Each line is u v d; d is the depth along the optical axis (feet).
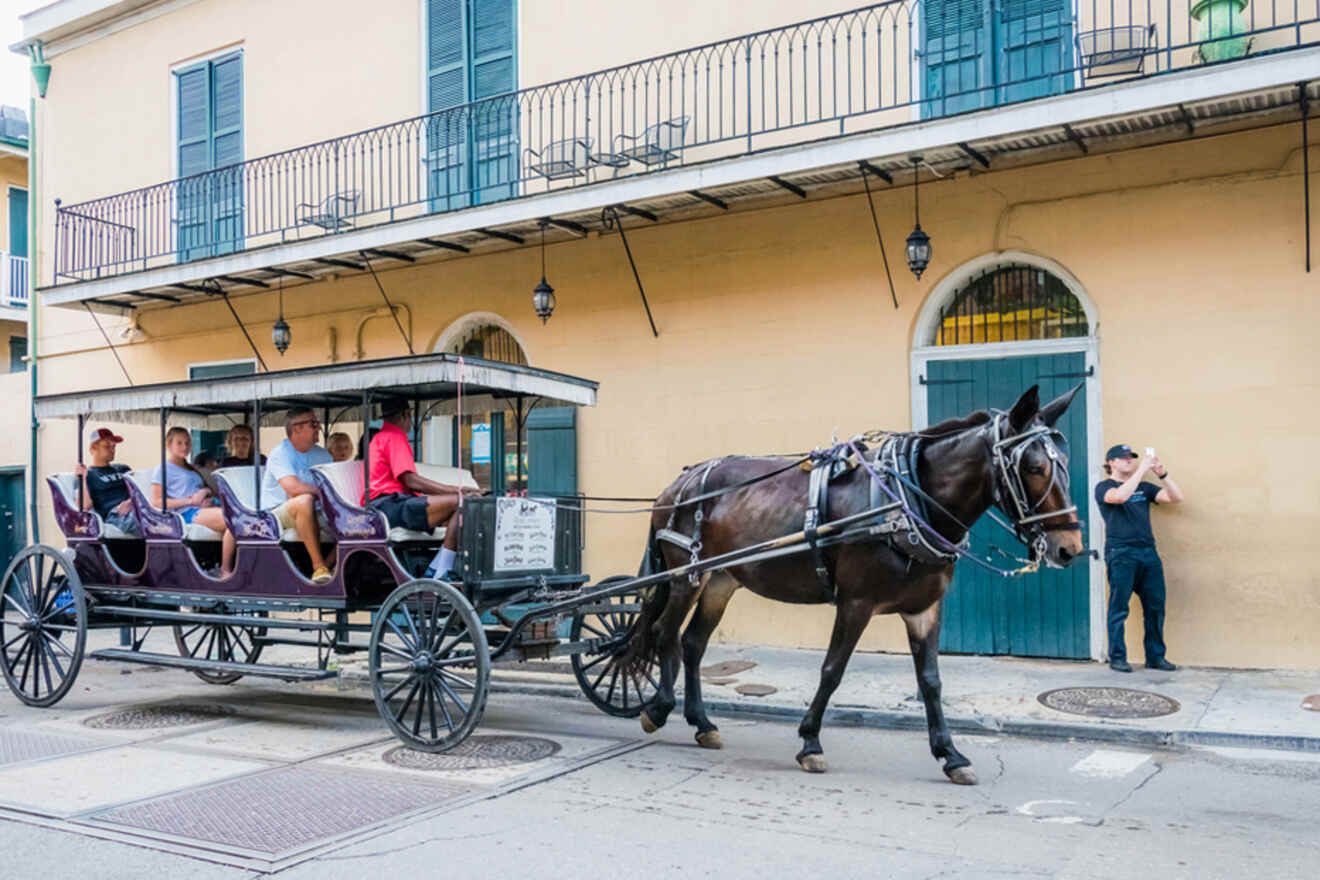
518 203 35.12
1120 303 29.40
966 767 19.36
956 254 31.50
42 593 28.89
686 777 19.98
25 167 66.28
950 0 31.78
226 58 48.26
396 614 23.03
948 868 14.75
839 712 25.23
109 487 29.66
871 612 19.79
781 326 34.27
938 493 19.20
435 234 36.96
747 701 26.55
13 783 19.89
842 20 33.17
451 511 23.08
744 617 34.96
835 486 20.40
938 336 32.58
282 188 46.19
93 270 51.67
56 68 54.08
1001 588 30.94
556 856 15.43
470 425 40.50
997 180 30.94
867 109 32.60
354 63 44.29
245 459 30.71
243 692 30.68
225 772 20.57
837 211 33.30
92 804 18.42
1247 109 26.73
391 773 20.39
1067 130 27.63
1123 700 25.03
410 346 42.32
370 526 23.53
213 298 47.98
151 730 24.82
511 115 39.88
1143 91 25.82
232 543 26.94
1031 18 30.76
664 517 23.77
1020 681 27.53
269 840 16.38
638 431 36.88
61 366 53.67
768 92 34.47
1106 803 18.07
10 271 63.31
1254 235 27.81
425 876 14.71
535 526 24.09
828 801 18.25
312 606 24.70
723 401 35.27
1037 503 17.90
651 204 34.55
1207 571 28.22
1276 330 27.55
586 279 38.06
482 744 22.89
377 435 24.99
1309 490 27.17
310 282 45.11
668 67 36.35
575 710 27.04
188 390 26.68
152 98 50.52
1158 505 28.76
